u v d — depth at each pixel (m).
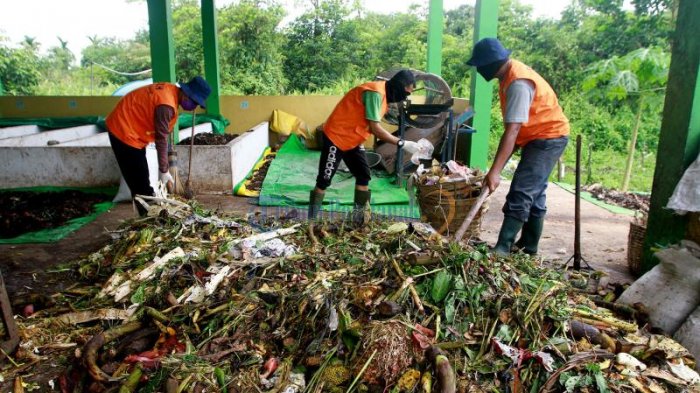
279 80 17.31
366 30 18.91
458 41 18.45
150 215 3.93
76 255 4.18
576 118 12.55
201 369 2.18
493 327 2.35
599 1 11.39
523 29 15.62
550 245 4.53
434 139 7.33
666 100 3.34
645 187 9.43
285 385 2.13
